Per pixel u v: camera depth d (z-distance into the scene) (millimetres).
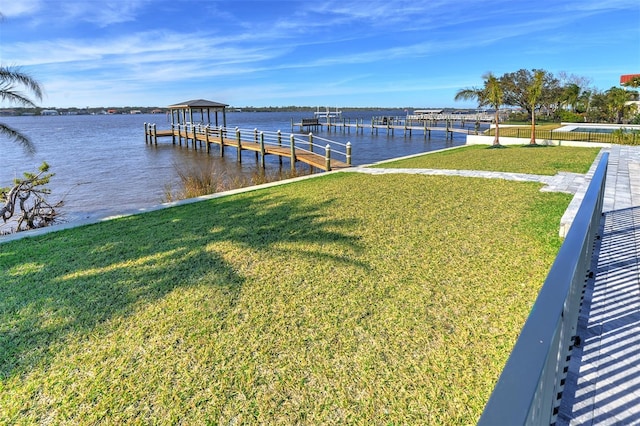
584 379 1901
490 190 6594
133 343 2553
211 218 5594
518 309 2736
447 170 9055
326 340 2484
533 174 8047
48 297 3234
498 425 620
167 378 2213
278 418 1902
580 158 10391
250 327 2670
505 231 4383
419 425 1815
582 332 2285
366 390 2051
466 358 2248
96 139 31156
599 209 3617
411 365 2215
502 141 16422
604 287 2812
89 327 2758
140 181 12828
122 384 2182
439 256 3744
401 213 5328
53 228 5352
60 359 2420
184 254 4102
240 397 2047
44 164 7867
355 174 9195
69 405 2041
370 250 3980
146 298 3143
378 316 2732
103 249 4398
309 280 3344
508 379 731
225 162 17969
